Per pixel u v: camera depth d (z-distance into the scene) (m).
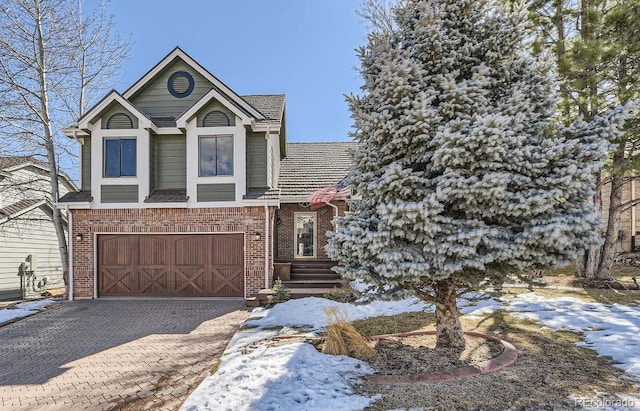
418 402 4.11
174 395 5.04
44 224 17.83
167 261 12.20
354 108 6.09
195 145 12.20
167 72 13.59
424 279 5.77
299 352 5.77
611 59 9.88
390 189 5.29
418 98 5.17
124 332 8.28
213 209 12.12
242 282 12.12
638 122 9.77
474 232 4.78
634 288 10.87
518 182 4.85
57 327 8.78
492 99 5.81
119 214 12.16
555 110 5.61
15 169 16.42
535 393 4.27
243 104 13.18
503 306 8.96
